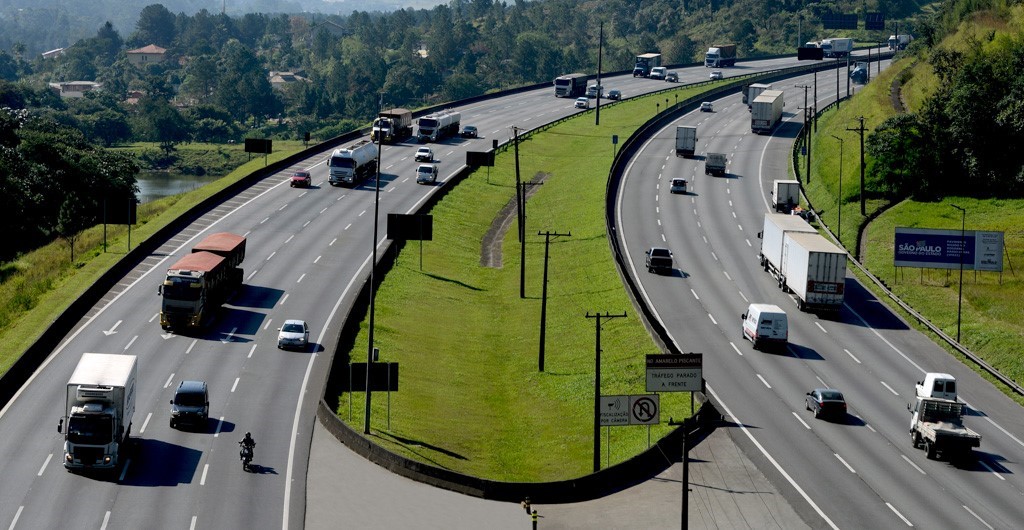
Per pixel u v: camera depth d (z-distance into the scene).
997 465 81.31
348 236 142.75
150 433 80.19
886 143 167.50
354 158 170.50
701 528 69.88
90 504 68.25
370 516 69.38
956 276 135.50
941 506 73.69
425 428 88.50
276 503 70.12
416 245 143.62
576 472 81.38
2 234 157.75
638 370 99.31
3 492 69.25
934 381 89.50
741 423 87.31
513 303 128.25
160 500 69.38
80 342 99.44
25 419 82.00
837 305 115.81
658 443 80.25
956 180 166.62
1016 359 107.44
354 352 101.00
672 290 124.50
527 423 94.19
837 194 169.50
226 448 78.44
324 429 83.25
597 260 137.00
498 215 169.12
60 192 175.00
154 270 123.56
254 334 104.31
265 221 147.62
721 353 104.56
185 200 164.00
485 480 73.69
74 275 122.25
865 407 92.50
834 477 77.81
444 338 114.00
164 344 99.75
